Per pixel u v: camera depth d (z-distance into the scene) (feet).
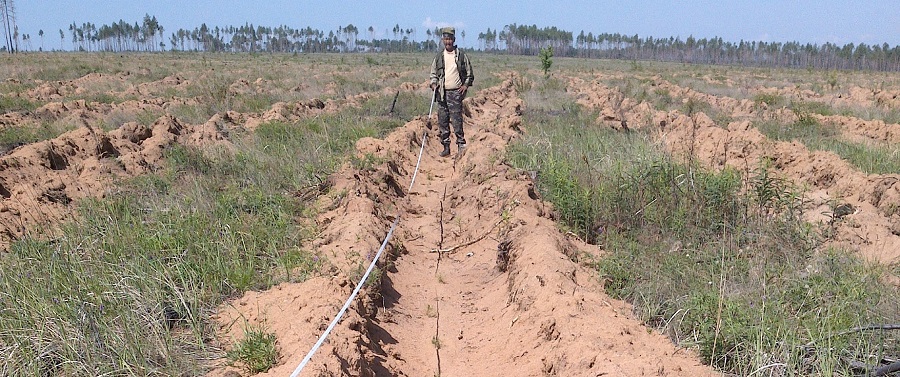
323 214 25.89
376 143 37.81
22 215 24.25
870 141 47.65
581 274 19.16
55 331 14.73
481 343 17.19
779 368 13.80
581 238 23.80
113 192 27.32
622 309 17.46
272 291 17.67
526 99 76.18
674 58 520.83
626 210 24.25
